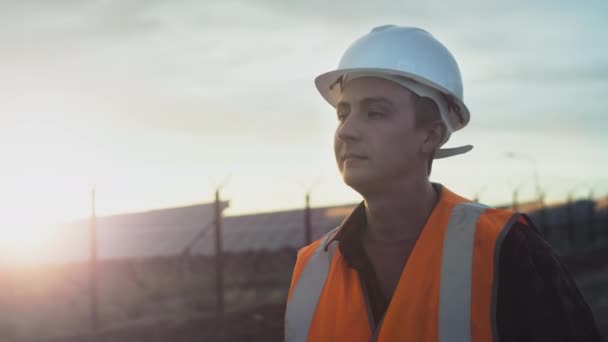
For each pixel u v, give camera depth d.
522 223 1.71
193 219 32.59
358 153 1.73
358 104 1.77
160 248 29.94
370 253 1.83
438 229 1.72
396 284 1.78
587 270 31.16
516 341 1.62
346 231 1.84
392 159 1.73
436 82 1.76
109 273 29.53
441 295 1.64
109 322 17.70
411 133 1.75
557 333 1.60
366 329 1.71
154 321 14.70
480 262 1.65
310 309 1.82
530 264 1.63
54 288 26.30
